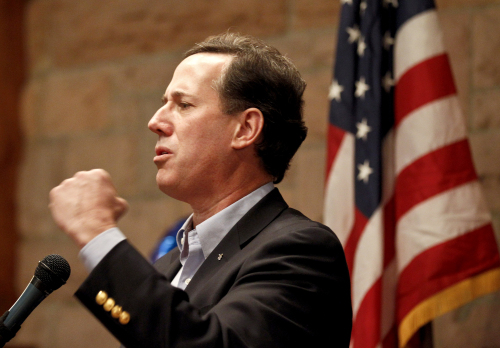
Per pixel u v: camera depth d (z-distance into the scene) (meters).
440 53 3.11
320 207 4.04
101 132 5.01
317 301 1.55
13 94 5.36
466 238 2.88
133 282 1.40
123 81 4.96
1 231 5.20
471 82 3.62
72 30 5.22
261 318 1.44
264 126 1.93
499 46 3.57
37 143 5.27
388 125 3.19
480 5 3.65
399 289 2.93
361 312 2.91
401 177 3.04
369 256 2.96
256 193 1.92
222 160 1.90
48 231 5.13
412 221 2.95
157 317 1.36
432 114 3.02
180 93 1.92
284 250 1.62
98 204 1.50
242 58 1.95
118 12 5.04
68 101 5.16
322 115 4.10
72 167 5.09
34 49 5.37
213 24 4.63
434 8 3.19
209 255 1.78
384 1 3.30
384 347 2.95
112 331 1.38
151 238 4.70
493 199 3.49
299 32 4.27
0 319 1.51
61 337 4.88
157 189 4.74
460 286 2.83
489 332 3.36
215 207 1.93
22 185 5.29
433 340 3.37
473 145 3.57
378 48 3.20
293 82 2.03
